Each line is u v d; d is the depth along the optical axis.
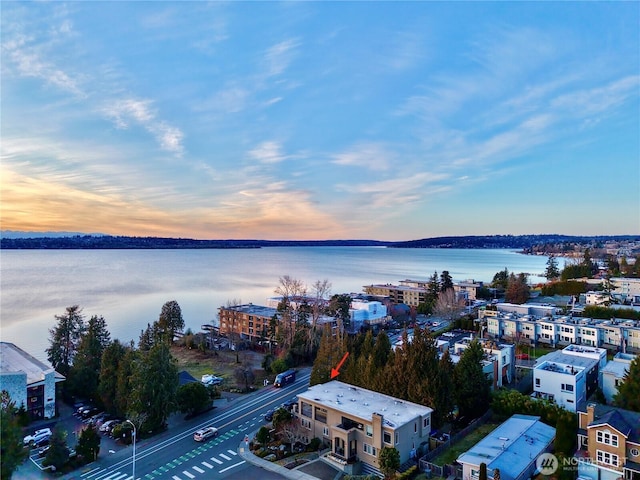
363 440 47.59
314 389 57.78
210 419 62.22
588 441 41.03
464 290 163.12
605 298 123.31
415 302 166.25
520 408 54.75
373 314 130.25
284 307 111.19
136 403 56.16
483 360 64.75
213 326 134.62
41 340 115.38
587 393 65.12
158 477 45.69
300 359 93.81
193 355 104.38
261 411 65.12
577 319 98.44
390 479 42.94
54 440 48.31
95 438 50.22
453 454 47.69
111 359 65.94
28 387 62.12
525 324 99.62
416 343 55.28
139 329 132.38
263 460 49.22
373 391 57.34
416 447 47.91
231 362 97.19
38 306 167.12
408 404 52.03
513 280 159.50
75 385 69.88
